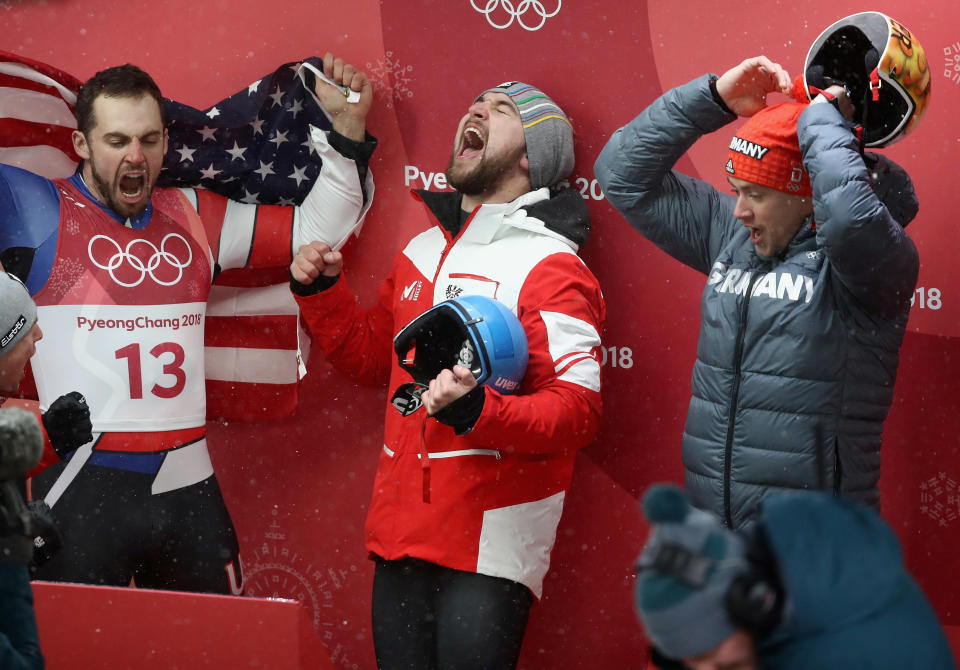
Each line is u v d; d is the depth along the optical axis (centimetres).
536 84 1133
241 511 1189
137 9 1155
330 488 1181
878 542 397
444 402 882
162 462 1020
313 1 1147
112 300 1001
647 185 954
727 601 378
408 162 1151
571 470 1020
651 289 1132
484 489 959
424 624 997
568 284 980
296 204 1133
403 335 960
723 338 865
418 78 1144
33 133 1055
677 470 1138
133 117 982
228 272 1141
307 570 1188
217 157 1104
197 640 875
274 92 1121
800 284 840
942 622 1107
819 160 793
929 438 1104
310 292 1054
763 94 914
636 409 1138
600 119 1128
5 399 1005
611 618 1147
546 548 996
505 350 909
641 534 1141
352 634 1186
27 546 580
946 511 1105
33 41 1162
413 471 984
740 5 1108
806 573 388
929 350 1098
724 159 1115
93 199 1018
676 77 1119
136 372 1007
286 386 1158
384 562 1014
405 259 1068
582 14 1125
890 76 820
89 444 994
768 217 852
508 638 965
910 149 1086
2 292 802
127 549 1010
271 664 870
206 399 1157
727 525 865
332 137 1075
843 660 372
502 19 1132
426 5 1138
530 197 1034
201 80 1157
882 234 787
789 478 835
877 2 1086
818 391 834
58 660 884
